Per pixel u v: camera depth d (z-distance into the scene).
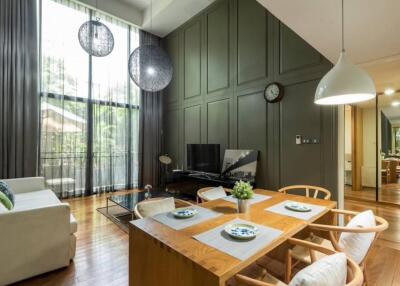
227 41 4.70
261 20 4.08
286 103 3.71
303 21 2.11
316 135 3.35
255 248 1.25
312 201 2.22
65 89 4.87
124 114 5.75
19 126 4.21
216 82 4.94
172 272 1.25
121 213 3.93
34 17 4.39
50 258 2.13
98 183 5.30
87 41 3.25
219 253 1.20
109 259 2.43
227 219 1.70
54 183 4.73
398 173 6.24
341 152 3.14
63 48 4.83
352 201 4.79
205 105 5.20
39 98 4.50
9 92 4.13
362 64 2.98
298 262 1.91
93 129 5.25
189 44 5.66
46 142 4.64
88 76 5.17
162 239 1.35
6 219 1.91
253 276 1.63
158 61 3.65
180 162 5.91
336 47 2.58
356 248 1.51
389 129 6.08
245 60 4.34
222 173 4.59
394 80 4.01
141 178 6.00
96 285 2.00
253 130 4.18
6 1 4.10
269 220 1.68
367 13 1.94
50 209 2.12
